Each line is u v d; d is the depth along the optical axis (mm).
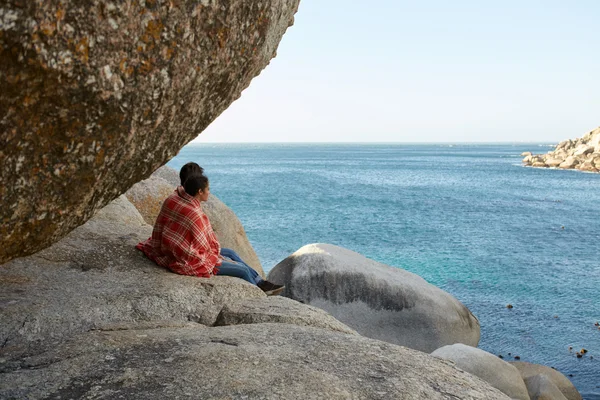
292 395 2484
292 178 74688
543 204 44094
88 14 2049
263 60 3418
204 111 3070
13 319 3605
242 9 2750
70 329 3684
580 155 98000
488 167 110125
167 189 8844
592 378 10703
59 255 4902
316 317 4051
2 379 2650
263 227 29703
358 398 2527
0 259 2514
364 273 8945
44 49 1961
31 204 2369
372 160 155375
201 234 5086
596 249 24141
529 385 7652
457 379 2949
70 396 2477
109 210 6691
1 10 1824
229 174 84000
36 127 2146
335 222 32000
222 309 4152
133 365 2801
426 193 53812
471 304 15359
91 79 2158
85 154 2391
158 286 4434
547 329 13344
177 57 2490
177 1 2355
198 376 2656
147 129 2623
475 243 25531
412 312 8820
